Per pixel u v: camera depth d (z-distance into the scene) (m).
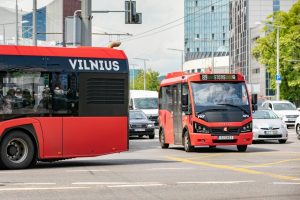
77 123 18.33
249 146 29.61
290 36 74.19
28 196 11.09
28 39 109.44
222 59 167.38
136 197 10.98
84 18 29.47
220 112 25.28
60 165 19.00
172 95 28.30
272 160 20.31
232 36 149.75
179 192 11.68
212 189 12.13
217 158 21.53
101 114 18.69
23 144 17.67
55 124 18.03
